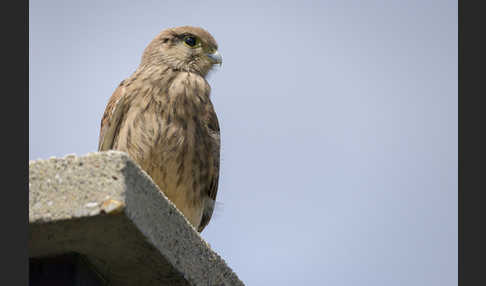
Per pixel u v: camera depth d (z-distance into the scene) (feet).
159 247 23.68
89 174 21.89
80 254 24.23
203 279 26.35
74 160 22.07
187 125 38.83
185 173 38.68
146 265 24.75
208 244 27.37
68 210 21.70
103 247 23.66
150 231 23.08
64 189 21.90
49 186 22.00
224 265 27.81
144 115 38.40
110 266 24.97
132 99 39.11
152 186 23.35
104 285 25.82
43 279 24.12
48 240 23.00
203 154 39.40
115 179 21.74
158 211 23.67
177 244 24.80
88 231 22.54
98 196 21.65
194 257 25.86
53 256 24.18
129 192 21.90
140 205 22.52
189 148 38.63
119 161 21.88
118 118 39.24
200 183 39.63
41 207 21.88
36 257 24.22
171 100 38.83
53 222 21.81
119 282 26.04
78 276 24.12
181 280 25.45
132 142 38.09
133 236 22.89
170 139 38.14
